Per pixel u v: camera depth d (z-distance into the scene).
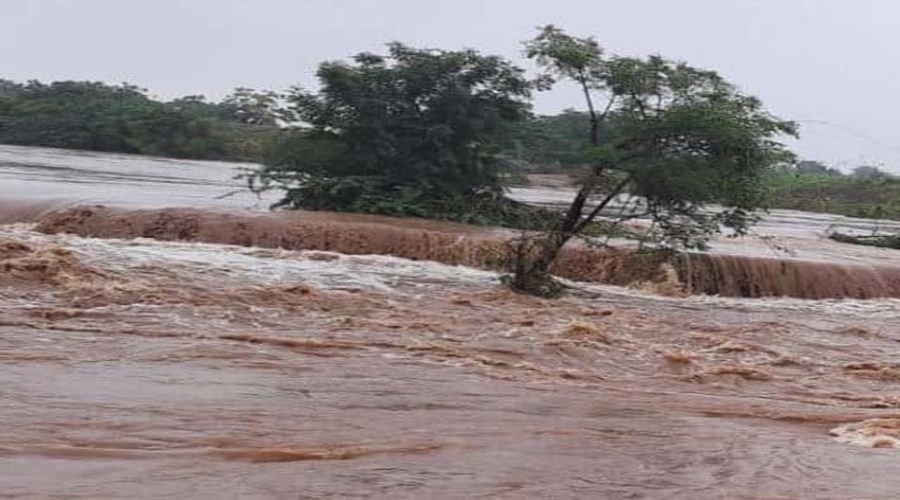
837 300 18.98
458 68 24.66
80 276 12.98
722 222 17.42
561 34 17.69
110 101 75.50
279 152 24.91
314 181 24.00
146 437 6.65
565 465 6.59
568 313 14.68
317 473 6.07
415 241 18.77
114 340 10.00
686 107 16.48
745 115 16.84
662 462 6.78
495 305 14.80
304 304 13.26
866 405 10.16
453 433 7.36
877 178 68.69
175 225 18.52
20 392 7.59
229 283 14.05
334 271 16.27
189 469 6.00
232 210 20.16
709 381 11.02
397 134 24.70
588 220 17.31
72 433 6.60
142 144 72.12
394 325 12.51
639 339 13.09
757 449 7.32
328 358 10.17
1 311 10.91
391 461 6.45
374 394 8.61
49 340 9.73
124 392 7.86
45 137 71.12
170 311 11.84
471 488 5.91
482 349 11.46
